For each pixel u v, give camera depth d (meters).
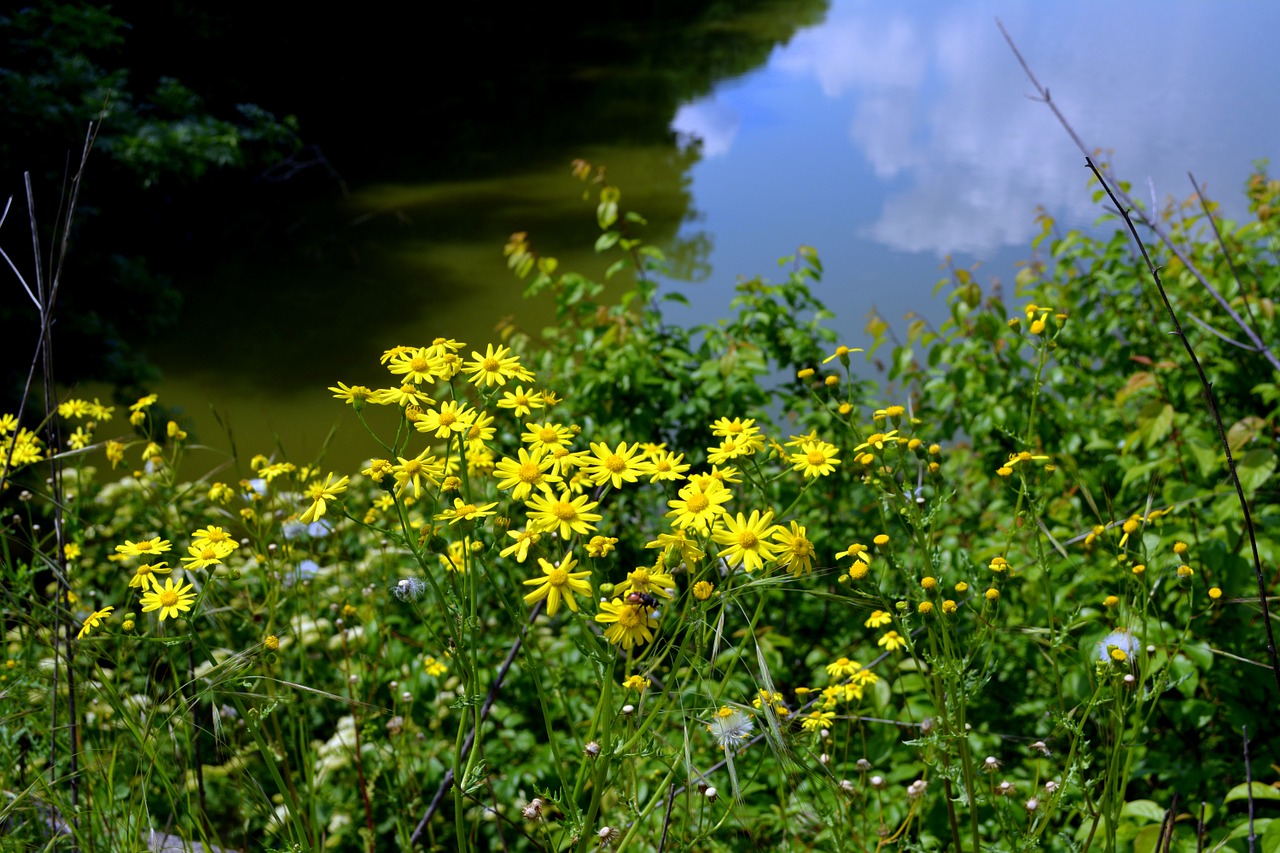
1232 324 4.06
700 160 15.59
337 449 7.23
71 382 5.99
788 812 2.35
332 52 16.81
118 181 8.20
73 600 2.31
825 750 2.26
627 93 20.95
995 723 3.05
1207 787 2.71
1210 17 22.20
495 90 21.28
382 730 2.94
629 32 28.05
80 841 1.82
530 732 3.10
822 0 32.91
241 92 13.58
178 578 1.72
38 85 6.29
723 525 1.56
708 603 1.56
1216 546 2.72
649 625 1.50
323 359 9.08
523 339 4.65
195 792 2.44
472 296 10.63
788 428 4.91
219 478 6.55
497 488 1.65
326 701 3.06
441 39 20.94
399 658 3.14
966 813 2.54
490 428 1.71
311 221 13.34
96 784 2.04
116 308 6.58
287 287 10.91
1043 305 4.67
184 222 11.81
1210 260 4.52
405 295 10.66
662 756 1.54
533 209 13.70
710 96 20.31
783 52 24.69
